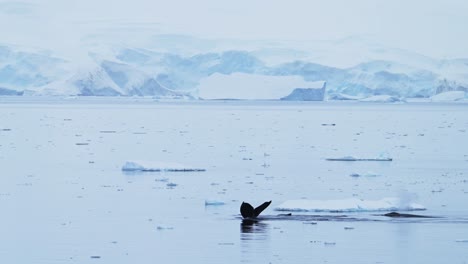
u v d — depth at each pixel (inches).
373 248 2731.3
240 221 3230.8
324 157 6250.0
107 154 6501.0
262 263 2532.0
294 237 2910.9
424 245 2765.7
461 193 4030.5
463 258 2591.0
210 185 4350.4
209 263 2532.0
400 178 4714.6
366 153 6697.8
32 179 4655.5
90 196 3934.5
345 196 3927.2
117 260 2578.7
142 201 3754.9
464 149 7175.2
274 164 5634.8
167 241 2856.8
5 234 2994.6
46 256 2635.3
